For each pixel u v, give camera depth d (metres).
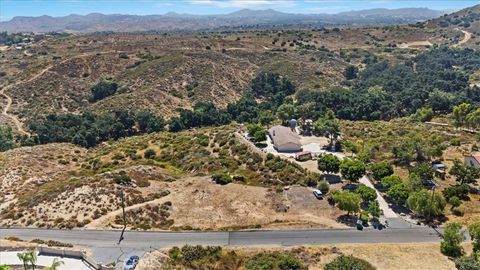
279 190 71.69
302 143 99.56
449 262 51.88
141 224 62.12
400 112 147.75
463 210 66.06
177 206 67.25
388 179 71.81
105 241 57.50
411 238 58.00
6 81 185.38
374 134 108.12
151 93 172.12
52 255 53.44
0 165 92.44
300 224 61.72
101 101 169.88
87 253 54.19
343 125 120.62
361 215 62.94
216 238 58.16
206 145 101.56
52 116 149.62
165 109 164.50
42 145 121.00
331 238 57.91
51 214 65.06
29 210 66.62
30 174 87.75
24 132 143.75
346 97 151.50
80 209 65.94
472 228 54.19
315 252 54.09
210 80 190.50
